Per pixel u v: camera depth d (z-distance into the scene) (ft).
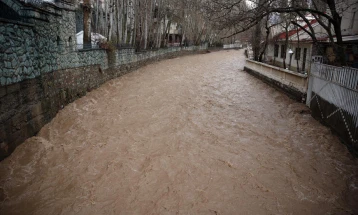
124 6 83.46
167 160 25.25
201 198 20.07
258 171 24.21
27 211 17.95
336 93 31.19
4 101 21.72
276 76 57.26
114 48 61.21
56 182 21.17
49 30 31.48
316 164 25.71
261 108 44.09
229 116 39.68
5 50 21.91
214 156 26.58
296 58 72.23
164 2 108.06
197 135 31.76
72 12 38.93
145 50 94.43
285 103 46.37
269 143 30.30
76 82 41.01
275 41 83.66
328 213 18.99
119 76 67.36
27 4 26.35
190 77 74.69
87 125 32.78
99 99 44.80
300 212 19.04
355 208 19.57
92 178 21.94
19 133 24.30
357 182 22.68
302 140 31.09
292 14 53.78
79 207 18.58
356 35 48.03
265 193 21.06
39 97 28.66
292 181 22.84
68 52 37.73
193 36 178.50
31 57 26.78
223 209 19.02
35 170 22.34
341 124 29.68
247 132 33.45
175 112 40.04
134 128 32.94
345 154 27.02
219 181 22.34
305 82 43.34
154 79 68.13
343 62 37.37
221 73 85.40
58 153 25.38
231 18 34.50
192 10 136.26
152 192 20.52
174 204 19.26
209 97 51.11
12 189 19.74
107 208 18.63
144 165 24.25
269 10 32.73
